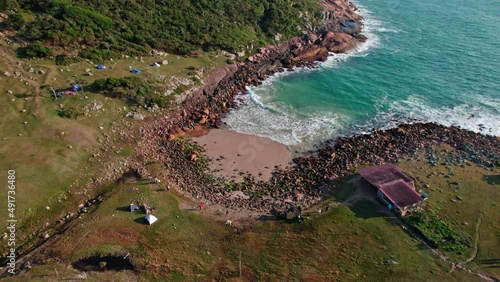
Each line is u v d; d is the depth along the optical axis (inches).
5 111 2413.9
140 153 2422.5
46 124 2377.0
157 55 3400.6
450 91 3312.0
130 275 1652.3
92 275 1637.6
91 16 3309.5
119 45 3287.4
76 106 2576.3
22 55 2866.6
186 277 1664.6
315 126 2893.7
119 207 1998.0
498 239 1878.7
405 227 1946.4
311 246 1843.0
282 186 2282.2
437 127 2805.1
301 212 2043.6
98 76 2888.8
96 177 2178.9
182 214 1998.0
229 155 2554.1
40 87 2647.6
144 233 1855.3
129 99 2773.1
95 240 1792.6
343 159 2485.2
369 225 1957.4
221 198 2164.1
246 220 2004.2
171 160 2427.4
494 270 1722.4
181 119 2844.5
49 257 1699.1
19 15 3048.7
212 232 1908.2
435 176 2300.7
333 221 1982.0
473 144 2600.9
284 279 1674.5
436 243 1833.2
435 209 2050.9
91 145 2354.8
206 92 3201.3
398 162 2434.8
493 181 2262.6
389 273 1705.2
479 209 2059.5
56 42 3016.7
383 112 3056.1
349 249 1825.8
